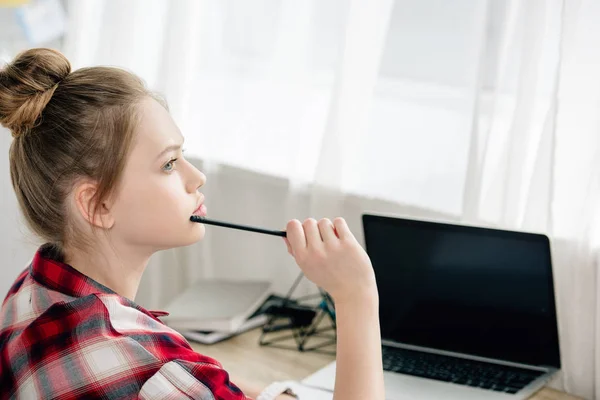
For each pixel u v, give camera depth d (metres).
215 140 1.92
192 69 1.91
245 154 1.88
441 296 1.42
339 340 0.96
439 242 1.39
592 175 1.32
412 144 1.63
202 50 1.92
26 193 0.96
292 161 1.77
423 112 1.61
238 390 0.93
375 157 1.68
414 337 1.46
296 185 1.77
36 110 0.91
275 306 1.70
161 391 0.87
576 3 1.30
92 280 0.94
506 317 1.36
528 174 1.41
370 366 0.93
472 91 1.54
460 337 1.42
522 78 1.38
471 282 1.38
